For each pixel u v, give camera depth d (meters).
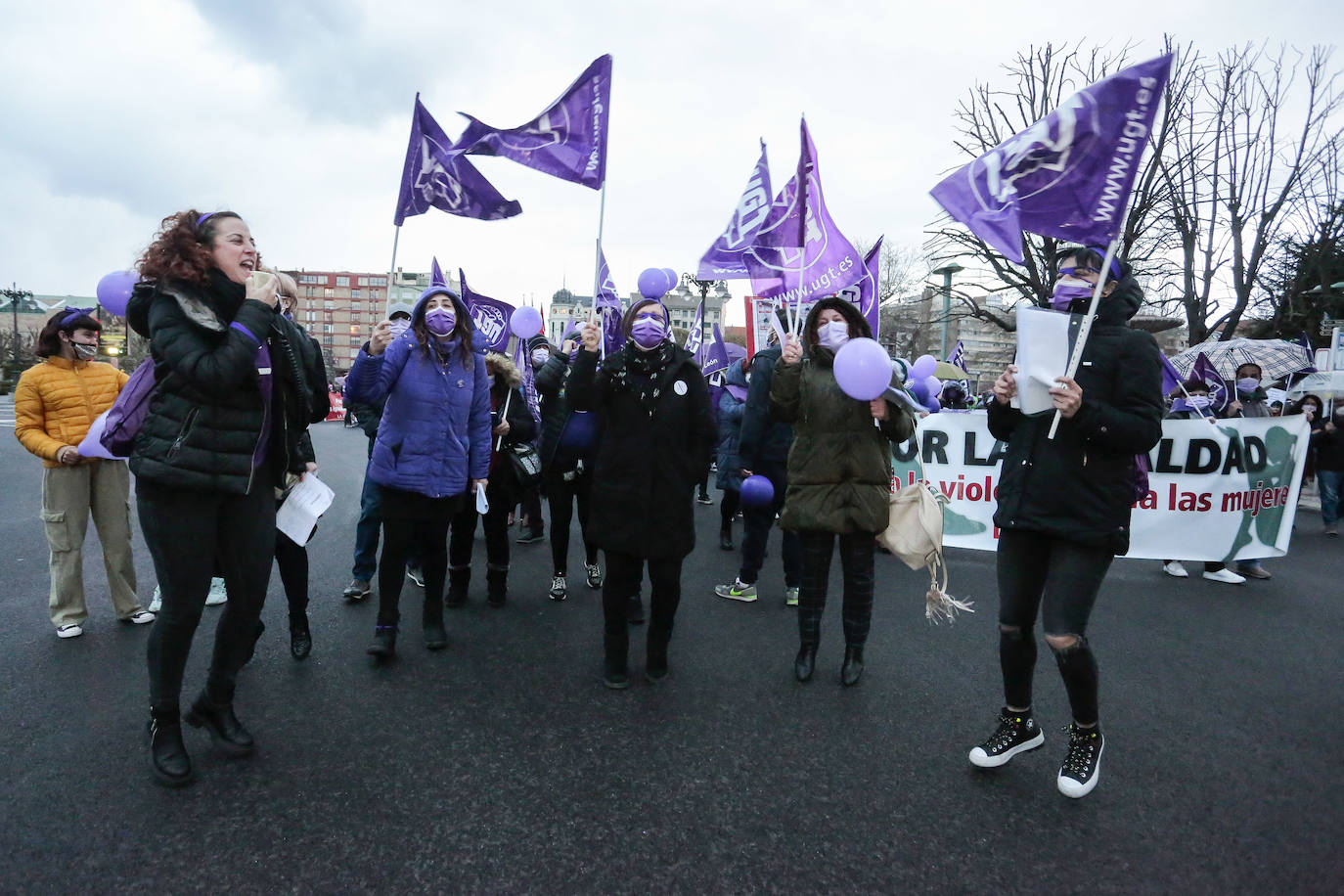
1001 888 2.19
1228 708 3.51
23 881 2.09
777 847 2.36
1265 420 6.21
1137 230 18.17
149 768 2.71
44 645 3.87
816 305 3.88
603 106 4.17
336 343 142.62
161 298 2.45
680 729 3.17
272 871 2.18
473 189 4.50
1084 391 2.61
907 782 2.78
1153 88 2.59
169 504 2.53
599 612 4.78
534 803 2.57
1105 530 2.58
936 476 6.93
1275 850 2.40
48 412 3.91
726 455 6.80
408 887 2.13
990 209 2.82
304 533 3.48
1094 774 2.70
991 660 4.07
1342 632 4.77
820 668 3.91
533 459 4.83
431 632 4.03
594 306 4.09
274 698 3.34
